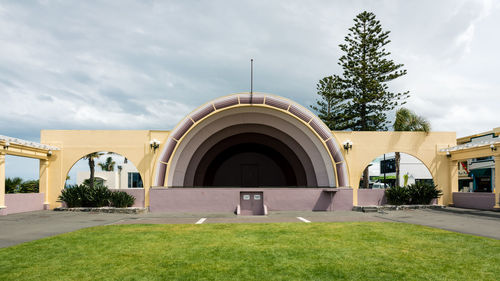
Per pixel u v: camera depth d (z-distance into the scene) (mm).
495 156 19188
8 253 8719
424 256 8398
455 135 22688
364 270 7262
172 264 7711
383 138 22266
